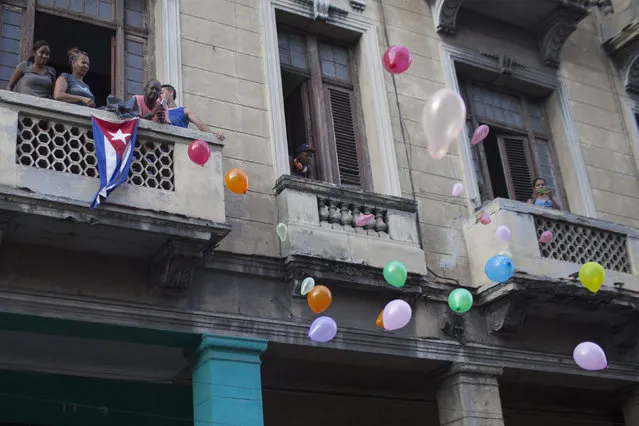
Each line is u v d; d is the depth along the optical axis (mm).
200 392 8180
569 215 10578
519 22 12461
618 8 13602
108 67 10367
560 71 12641
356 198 9492
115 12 9727
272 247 9000
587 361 7922
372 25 11188
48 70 8406
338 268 9016
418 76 11195
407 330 9406
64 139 7820
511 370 10039
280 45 10664
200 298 8367
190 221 7938
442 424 9625
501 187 11703
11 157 7414
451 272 10086
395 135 10578
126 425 9023
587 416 12492
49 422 8664
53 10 9367
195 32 9742
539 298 9898
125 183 7863
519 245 9961
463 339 9727
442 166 10758
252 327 8477
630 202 12273
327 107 10648
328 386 10508
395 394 10945
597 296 10180
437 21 11688
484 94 12117
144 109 8453
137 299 8078
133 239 7879
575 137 12227
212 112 9414
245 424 8070
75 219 7461
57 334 7961
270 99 9805
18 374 8641
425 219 10266
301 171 9875
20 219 7371
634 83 13203
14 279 7613
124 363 9016
